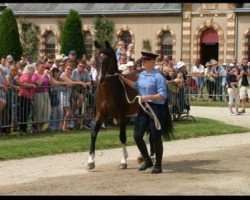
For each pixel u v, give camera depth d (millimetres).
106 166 16297
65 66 24406
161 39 57250
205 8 55344
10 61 23766
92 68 24844
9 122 21125
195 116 29266
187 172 15352
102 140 20078
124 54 22312
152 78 15477
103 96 16266
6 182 14000
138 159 16734
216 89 38750
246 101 35000
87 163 15953
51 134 21500
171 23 56688
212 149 19297
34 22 61250
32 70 21797
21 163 16453
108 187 13430
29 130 21906
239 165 16359
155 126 15312
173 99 26328
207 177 14680
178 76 26844
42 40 60875
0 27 45750
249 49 54312
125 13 57656
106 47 16609
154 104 15422
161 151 15344
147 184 13797
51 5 61219
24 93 21438
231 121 27859
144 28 57594
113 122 23656
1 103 20453
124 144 16328
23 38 60062
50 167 15977
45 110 22094
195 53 55969
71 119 22906
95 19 57656
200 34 55844
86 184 13758
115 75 16453
